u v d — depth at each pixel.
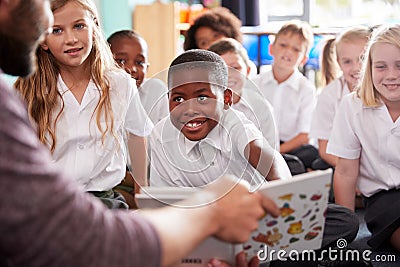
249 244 0.91
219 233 0.77
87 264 0.60
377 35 1.67
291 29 2.45
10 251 0.58
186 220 0.72
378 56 1.62
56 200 0.60
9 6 0.65
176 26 2.90
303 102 2.46
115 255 0.62
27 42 0.69
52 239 0.59
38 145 0.62
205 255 0.89
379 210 1.67
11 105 0.60
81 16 1.34
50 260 0.59
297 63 2.47
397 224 1.62
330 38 2.50
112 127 1.39
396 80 1.61
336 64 2.44
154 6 2.93
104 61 1.45
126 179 1.55
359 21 3.15
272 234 0.91
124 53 1.98
